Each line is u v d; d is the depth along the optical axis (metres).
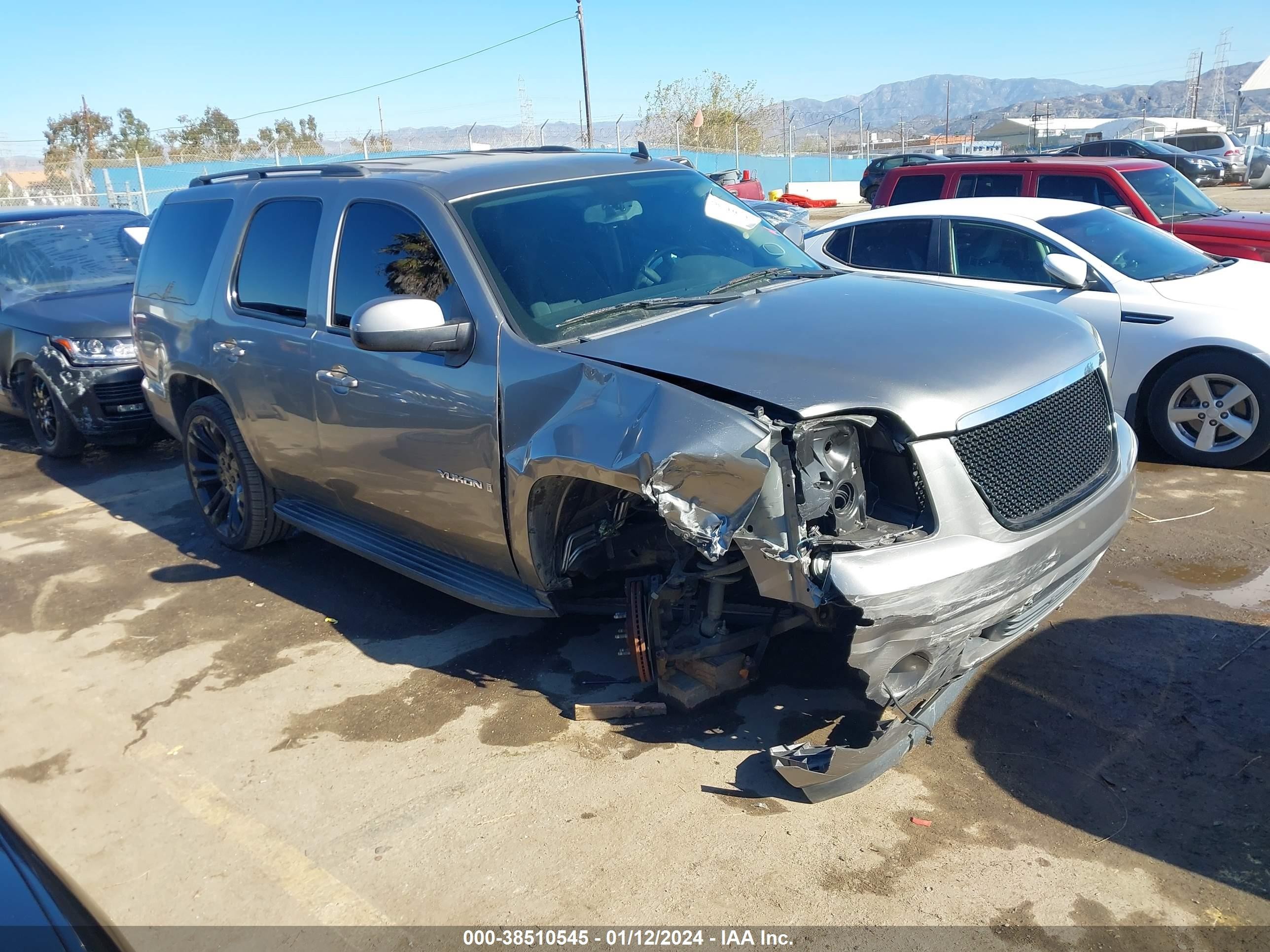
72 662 4.57
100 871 3.11
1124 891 2.68
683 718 3.65
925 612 2.79
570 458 3.12
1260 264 6.90
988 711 3.56
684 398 2.92
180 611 5.04
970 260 7.03
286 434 4.68
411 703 3.95
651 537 3.66
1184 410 6.06
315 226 4.48
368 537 4.62
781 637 4.12
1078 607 4.31
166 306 5.57
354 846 3.12
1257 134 37.97
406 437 3.89
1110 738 3.36
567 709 3.80
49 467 8.16
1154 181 9.05
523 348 3.46
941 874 2.78
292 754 3.67
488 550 3.78
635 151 4.90
